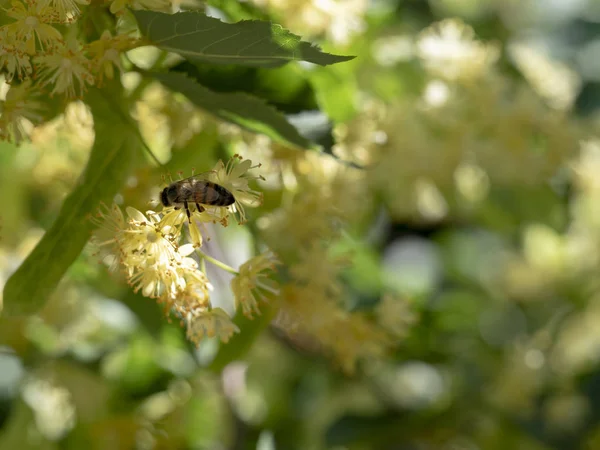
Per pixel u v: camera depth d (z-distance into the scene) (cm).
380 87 40
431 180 39
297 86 31
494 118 39
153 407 38
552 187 45
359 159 35
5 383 36
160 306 35
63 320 37
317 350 44
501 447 45
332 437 44
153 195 29
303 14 33
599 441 45
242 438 41
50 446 37
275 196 32
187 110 31
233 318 31
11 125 28
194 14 26
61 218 28
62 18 26
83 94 28
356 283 41
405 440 45
